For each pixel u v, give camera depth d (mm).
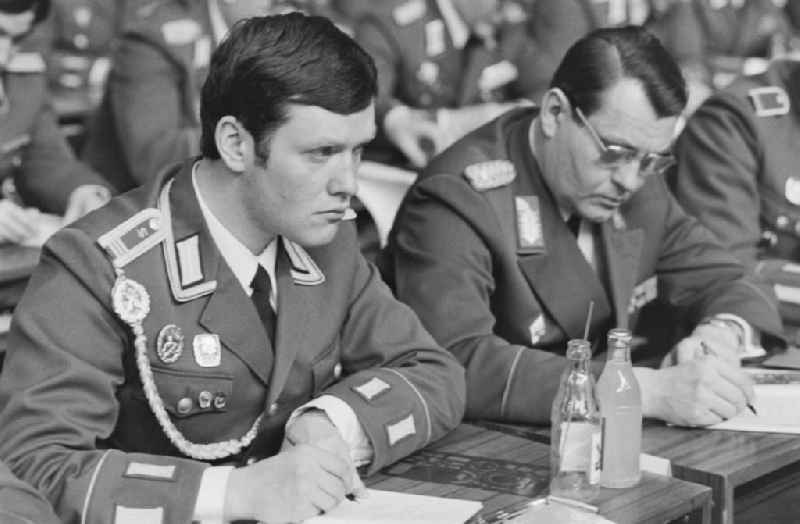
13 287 6215
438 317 5418
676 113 5281
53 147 8273
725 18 12469
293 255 4652
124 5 9602
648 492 4340
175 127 8969
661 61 5281
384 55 10453
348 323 4887
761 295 6141
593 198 5441
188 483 4043
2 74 8109
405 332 4957
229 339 4438
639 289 6184
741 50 12547
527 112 5941
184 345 4387
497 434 4945
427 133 10023
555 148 5473
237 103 4160
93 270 4312
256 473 4070
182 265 4402
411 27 10539
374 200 8297
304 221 4246
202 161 4480
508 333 5672
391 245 5844
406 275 5590
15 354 4285
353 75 4105
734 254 7035
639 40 5312
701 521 4398
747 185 7184
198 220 4434
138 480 4051
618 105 5223
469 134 5895
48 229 6973
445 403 4797
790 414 5129
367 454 4512
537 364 5207
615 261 5801
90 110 9102
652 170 5387
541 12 11180
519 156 5707
